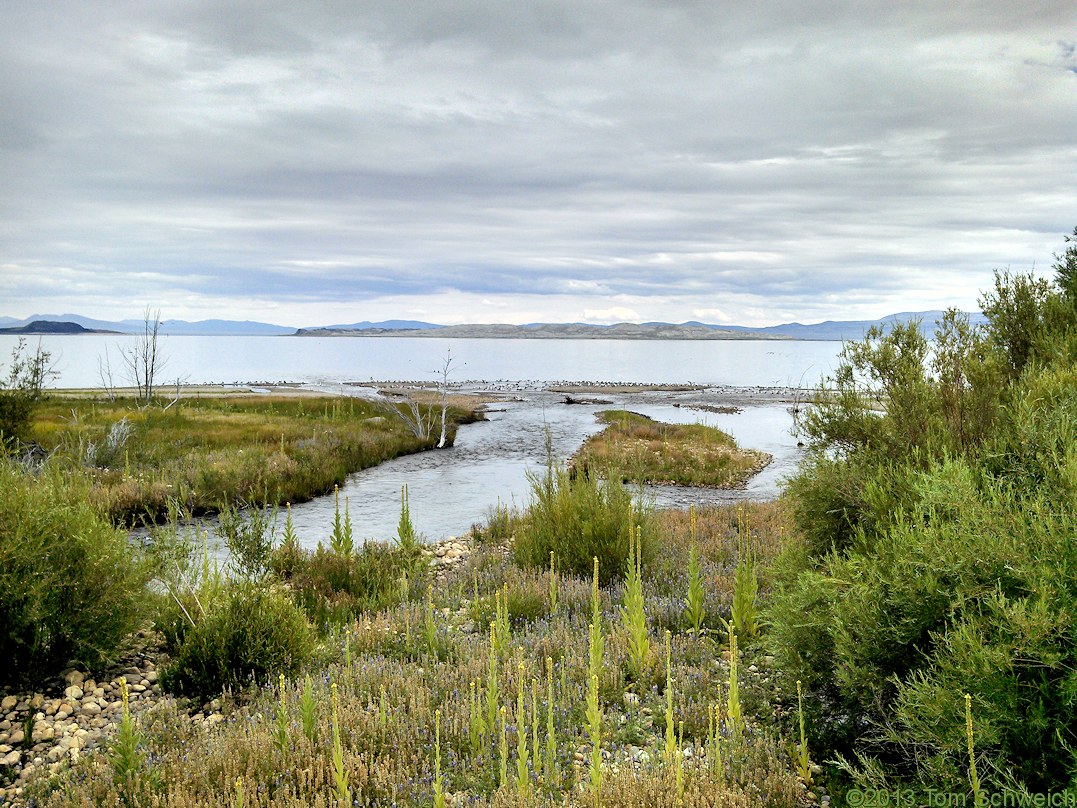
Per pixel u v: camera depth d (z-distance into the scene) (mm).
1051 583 3482
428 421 37844
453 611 8719
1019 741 3344
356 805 4133
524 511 15852
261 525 8109
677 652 6422
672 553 10195
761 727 4977
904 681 4027
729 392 75625
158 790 4328
